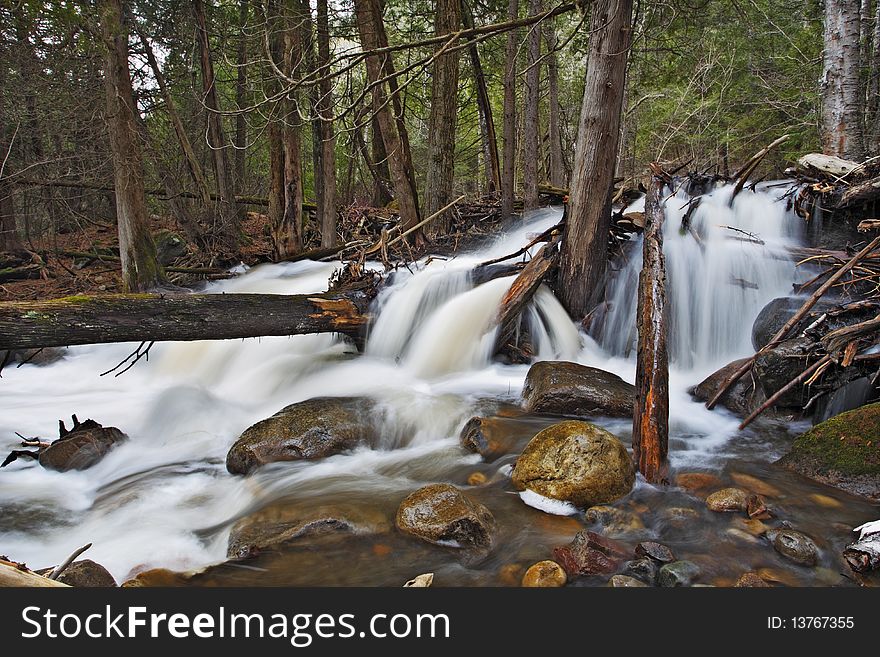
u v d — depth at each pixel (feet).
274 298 20.89
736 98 50.31
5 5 27.25
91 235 47.39
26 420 20.16
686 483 13.34
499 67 46.83
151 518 13.33
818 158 25.09
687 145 60.03
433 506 11.90
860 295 18.30
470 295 23.26
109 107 27.35
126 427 19.36
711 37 47.83
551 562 10.40
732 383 17.26
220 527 12.89
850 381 15.61
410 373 21.93
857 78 30.09
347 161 65.16
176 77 40.29
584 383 17.72
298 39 32.30
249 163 61.67
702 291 22.77
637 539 11.38
